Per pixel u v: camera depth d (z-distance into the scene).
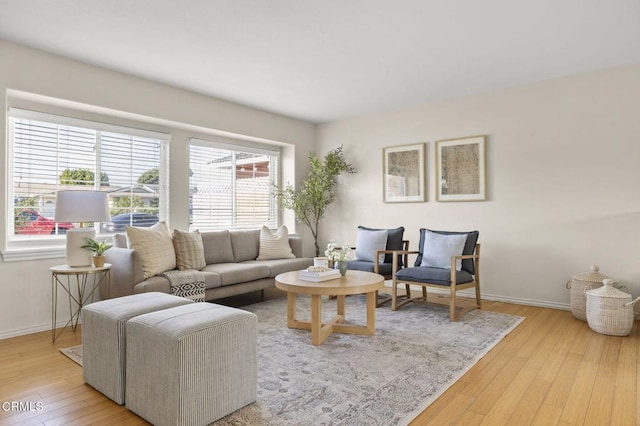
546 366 2.58
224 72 3.87
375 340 3.09
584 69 3.87
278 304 4.35
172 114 4.29
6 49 3.15
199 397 1.81
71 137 3.80
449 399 2.12
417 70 3.85
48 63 3.37
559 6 2.65
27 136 3.52
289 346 2.95
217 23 2.87
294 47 3.29
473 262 4.12
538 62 3.67
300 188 5.93
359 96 4.70
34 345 2.99
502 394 2.18
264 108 5.21
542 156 4.22
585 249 3.98
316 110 5.33
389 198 5.37
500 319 3.70
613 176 3.83
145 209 4.38
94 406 2.05
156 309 2.25
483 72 3.92
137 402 1.95
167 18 2.79
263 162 5.80
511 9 2.68
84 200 3.18
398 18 2.80
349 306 4.20
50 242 3.65
